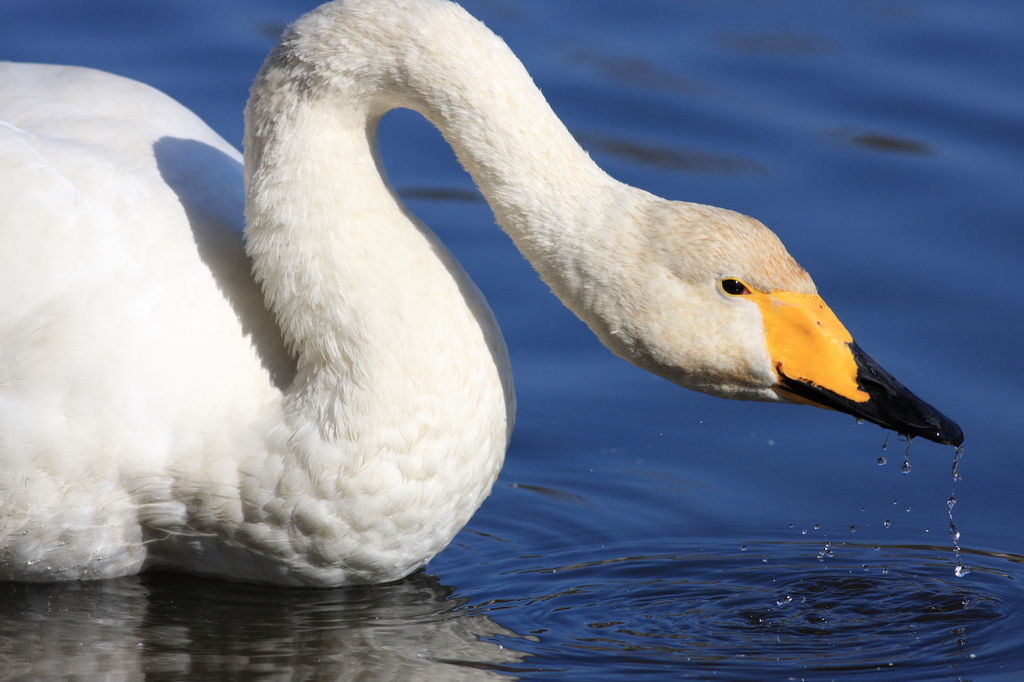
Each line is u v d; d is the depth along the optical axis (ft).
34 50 59.11
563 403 43.83
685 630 31.35
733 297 30.12
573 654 29.91
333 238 30.89
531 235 30.83
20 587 31.86
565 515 37.65
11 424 29.84
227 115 55.62
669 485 39.42
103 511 30.63
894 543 36.06
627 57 61.67
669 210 30.42
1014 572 34.35
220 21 62.90
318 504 30.71
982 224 51.01
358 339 30.68
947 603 32.78
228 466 30.58
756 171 54.65
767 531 36.78
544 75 60.03
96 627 30.12
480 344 32.04
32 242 30.94
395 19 30.94
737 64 61.52
